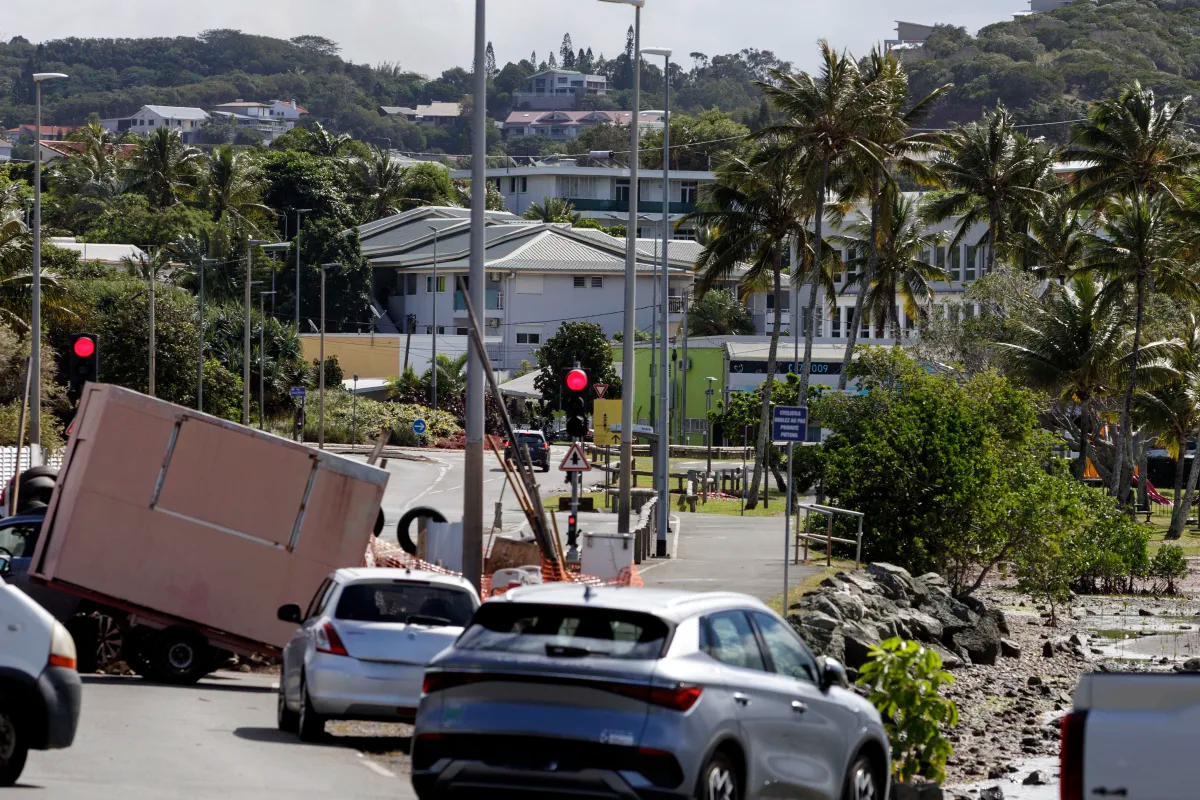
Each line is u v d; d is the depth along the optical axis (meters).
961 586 98.88
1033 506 94.88
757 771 25.05
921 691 34.22
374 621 36.88
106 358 197.38
